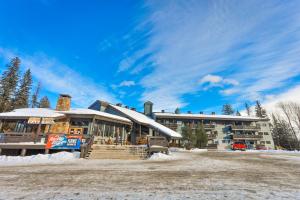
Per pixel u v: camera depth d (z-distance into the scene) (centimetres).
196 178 751
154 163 1258
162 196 506
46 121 1741
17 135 1612
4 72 3856
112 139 2364
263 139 4825
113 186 609
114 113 2930
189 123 4609
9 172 845
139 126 2762
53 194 518
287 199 488
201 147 3909
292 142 5653
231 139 4691
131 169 972
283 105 5384
